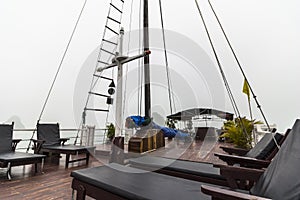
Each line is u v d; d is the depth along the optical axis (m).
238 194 0.97
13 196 2.21
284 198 1.20
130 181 1.77
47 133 4.65
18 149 4.25
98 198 1.70
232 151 3.23
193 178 2.27
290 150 1.50
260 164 2.16
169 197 1.41
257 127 4.88
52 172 3.38
